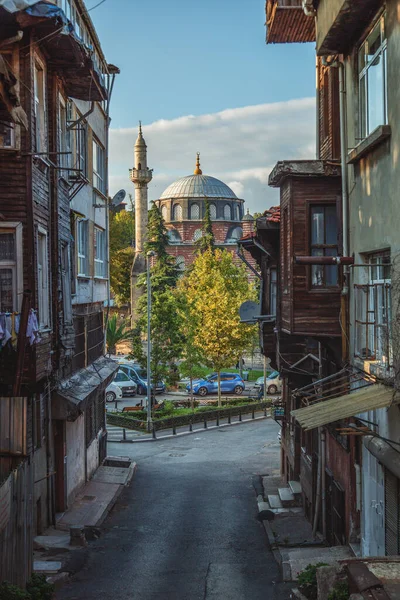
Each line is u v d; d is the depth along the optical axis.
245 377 64.19
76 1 22.09
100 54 26.73
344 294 15.37
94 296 26.11
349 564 8.69
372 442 12.94
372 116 13.08
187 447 37.12
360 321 13.84
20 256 15.09
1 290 15.11
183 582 14.56
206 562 16.36
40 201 16.09
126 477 27.66
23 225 15.13
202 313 50.12
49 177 17.30
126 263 94.50
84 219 24.19
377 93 12.66
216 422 45.19
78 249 23.14
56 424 20.67
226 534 19.48
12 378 15.15
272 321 21.81
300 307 16.20
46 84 17.05
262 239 19.44
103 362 27.48
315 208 16.39
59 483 20.86
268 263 23.45
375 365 12.32
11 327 14.09
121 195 29.70
